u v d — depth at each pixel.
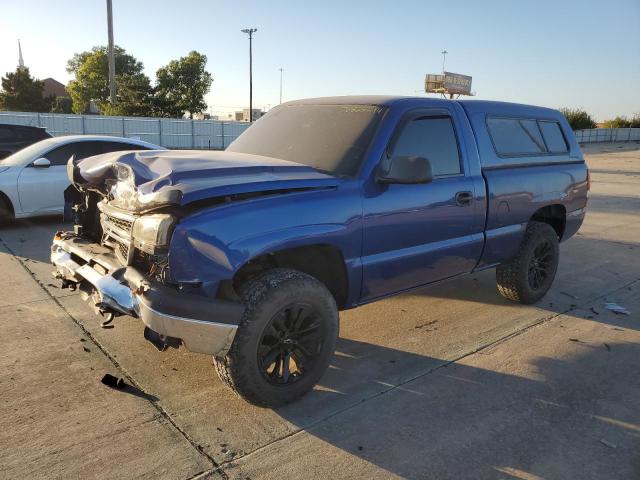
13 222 9.09
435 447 3.05
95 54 71.75
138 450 2.94
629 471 2.90
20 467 2.77
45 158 8.62
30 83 64.56
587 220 11.01
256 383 3.19
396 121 3.92
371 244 3.72
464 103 4.66
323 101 4.52
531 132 5.32
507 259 5.11
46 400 3.42
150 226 3.01
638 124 76.44
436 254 4.22
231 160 3.54
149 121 38.62
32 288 5.58
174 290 3.01
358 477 2.79
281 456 2.93
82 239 4.15
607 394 3.71
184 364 3.97
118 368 3.88
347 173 3.67
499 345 4.48
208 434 3.12
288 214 3.23
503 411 3.45
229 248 2.98
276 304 3.16
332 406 3.46
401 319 5.05
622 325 5.01
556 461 2.96
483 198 4.53
